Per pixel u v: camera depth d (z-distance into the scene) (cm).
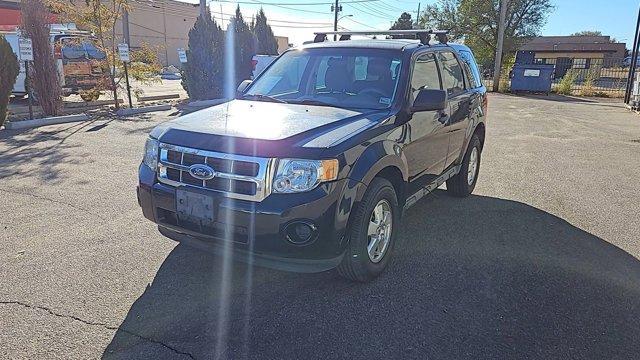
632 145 1006
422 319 316
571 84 2756
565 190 639
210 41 1516
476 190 630
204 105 1465
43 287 342
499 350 285
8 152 766
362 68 440
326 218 307
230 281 362
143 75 1443
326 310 325
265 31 1925
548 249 435
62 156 746
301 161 304
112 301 328
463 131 535
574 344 292
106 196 547
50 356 267
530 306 335
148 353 274
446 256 415
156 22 5041
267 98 445
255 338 291
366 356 276
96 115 1216
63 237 429
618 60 2984
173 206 331
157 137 350
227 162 309
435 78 476
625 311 332
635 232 486
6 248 404
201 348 280
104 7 1287
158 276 365
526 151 917
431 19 3759
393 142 371
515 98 2402
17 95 1469
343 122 359
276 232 301
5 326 293
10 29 1548
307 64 472
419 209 546
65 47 1372
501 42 2956
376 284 362
